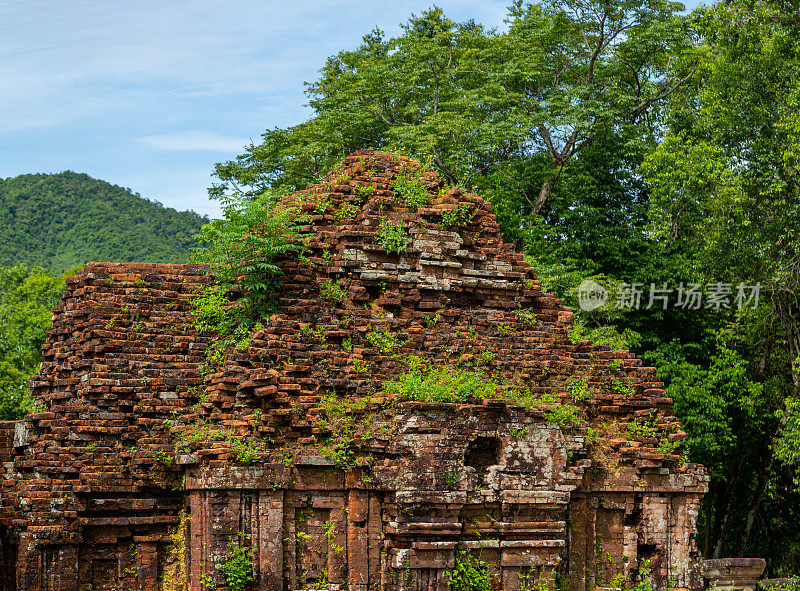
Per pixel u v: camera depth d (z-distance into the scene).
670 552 26.61
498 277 27.78
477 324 27.09
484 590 23.36
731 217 39.72
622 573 26.12
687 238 42.72
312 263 26.41
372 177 27.58
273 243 26.09
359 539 23.30
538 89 49.00
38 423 25.41
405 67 47.81
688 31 46.19
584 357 27.69
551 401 25.86
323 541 23.42
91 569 24.20
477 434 23.56
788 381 42.69
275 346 24.27
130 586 24.23
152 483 24.38
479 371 25.94
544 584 23.88
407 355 25.69
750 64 39.66
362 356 25.19
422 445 23.06
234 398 23.91
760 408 42.25
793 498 44.81
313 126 46.22
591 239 45.41
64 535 23.78
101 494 24.36
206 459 22.84
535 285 28.30
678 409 40.72
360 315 25.97
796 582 31.27
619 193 47.28
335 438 23.47
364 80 46.62
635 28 47.03
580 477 24.67
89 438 24.56
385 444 23.27
